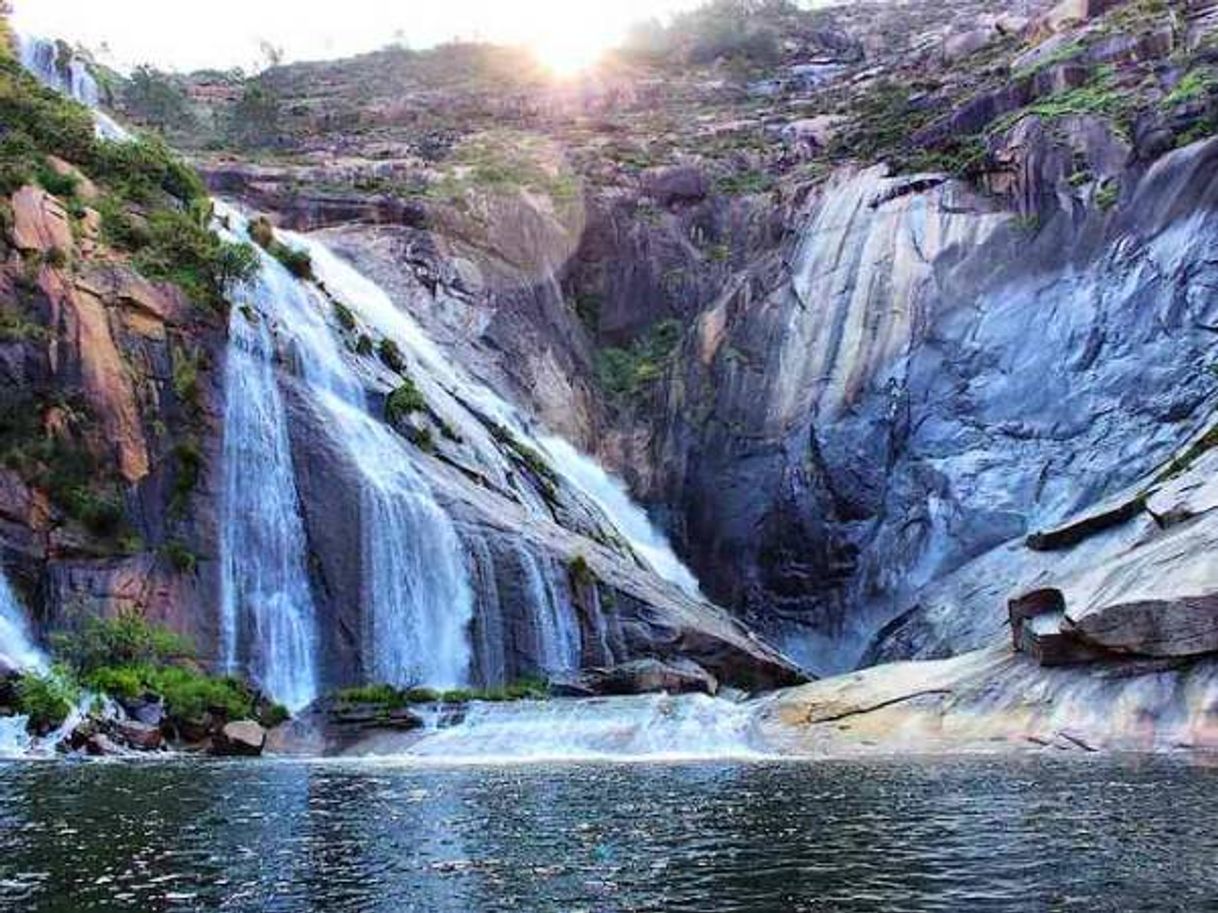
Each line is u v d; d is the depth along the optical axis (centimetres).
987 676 2747
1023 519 4488
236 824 1466
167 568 3300
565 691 3622
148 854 1251
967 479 4722
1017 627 2803
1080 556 3672
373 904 1040
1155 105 5109
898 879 1109
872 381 5319
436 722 2992
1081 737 2377
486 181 7238
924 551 4709
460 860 1234
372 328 5159
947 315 5278
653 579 4538
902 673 2969
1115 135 5131
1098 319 4759
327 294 5019
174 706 2798
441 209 6719
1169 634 2400
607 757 2548
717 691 3850
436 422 4644
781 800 1683
